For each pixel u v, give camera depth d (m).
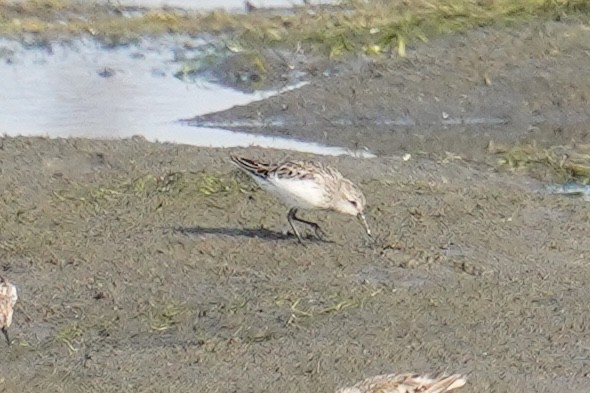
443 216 15.34
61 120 19.86
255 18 25.34
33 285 13.24
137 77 22.50
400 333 12.06
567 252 14.30
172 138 19.25
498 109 20.78
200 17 25.72
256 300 12.83
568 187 17.34
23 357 11.69
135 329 12.27
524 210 15.65
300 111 20.58
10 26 25.12
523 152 18.73
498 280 13.37
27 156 17.41
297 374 11.25
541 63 21.67
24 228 14.77
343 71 22.00
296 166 14.33
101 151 17.67
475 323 12.30
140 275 13.51
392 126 20.30
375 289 13.06
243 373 11.28
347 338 11.95
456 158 18.48
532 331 12.14
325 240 14.51
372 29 23.09
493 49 22.08
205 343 11.87
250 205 15.52
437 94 21.05
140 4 27.23
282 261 13.89
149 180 16.23
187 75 22.58
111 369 11.41
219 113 20.58
